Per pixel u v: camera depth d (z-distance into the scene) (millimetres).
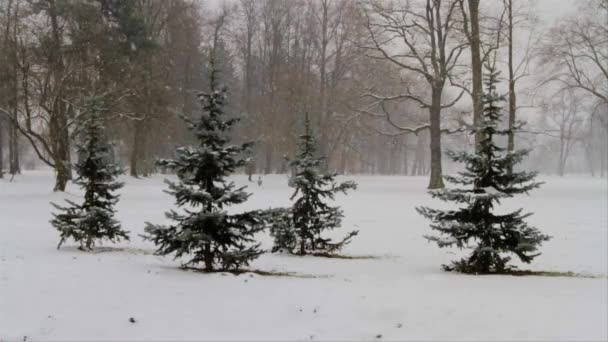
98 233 11969
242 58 61250
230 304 7086
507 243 9508
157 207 22891
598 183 47219
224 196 9109
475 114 26719
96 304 6945
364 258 12469
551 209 22422
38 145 73375
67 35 32656
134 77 36250
